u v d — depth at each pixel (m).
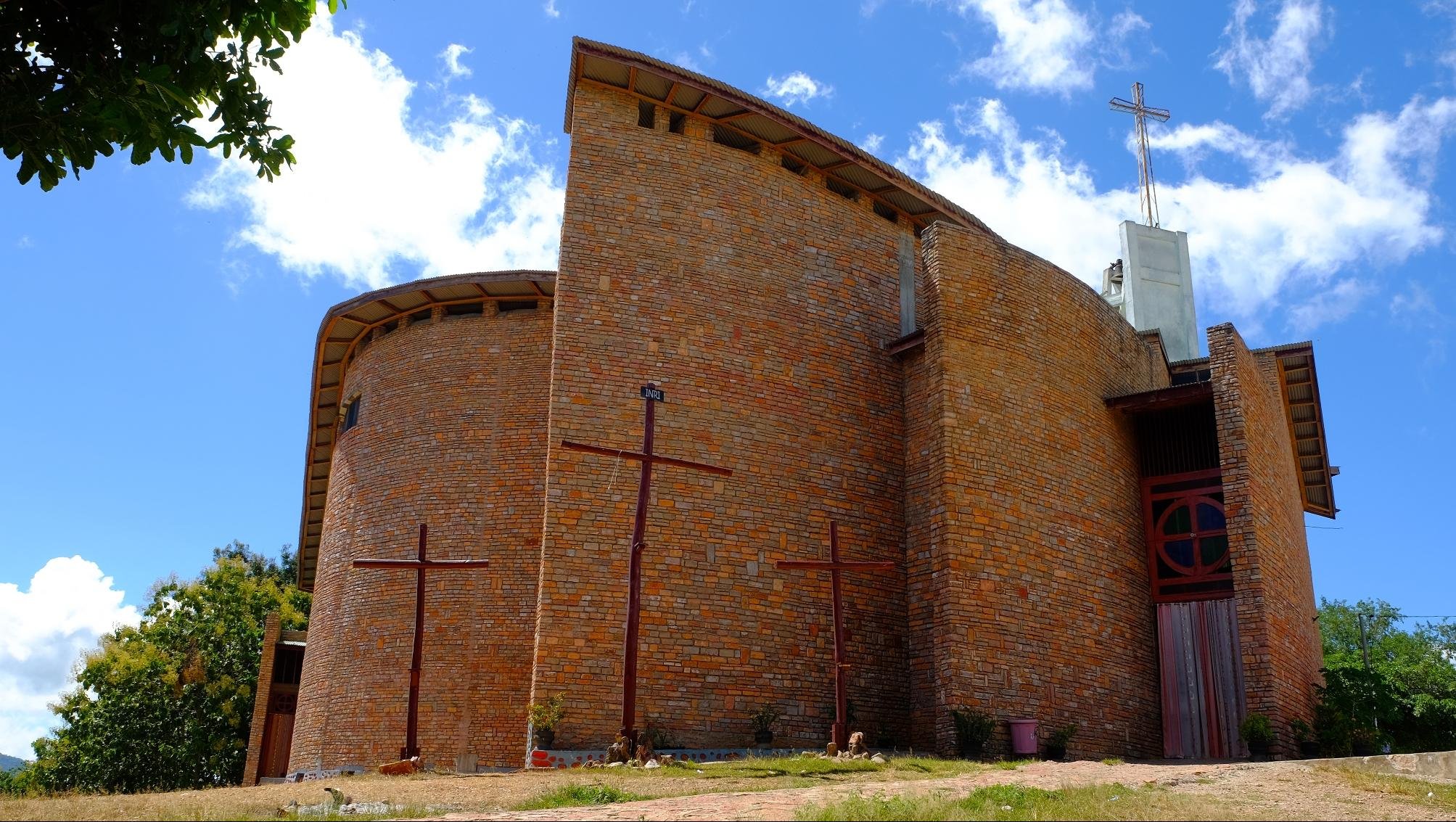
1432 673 44.56
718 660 20.98
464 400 26.92
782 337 23.62
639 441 21.66
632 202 23.02
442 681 24.55
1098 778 14.38
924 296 23.81
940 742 20.42
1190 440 26.34
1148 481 26.58
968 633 21.06
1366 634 54.34
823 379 23.89
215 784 36.97
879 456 24.06
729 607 21.38
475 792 14.15
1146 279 41.34
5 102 8.44
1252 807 11.71
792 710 21.38
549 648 20.02
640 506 18.62
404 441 27.38
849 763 16.86
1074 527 23.73
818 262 24.69
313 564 37.47
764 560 22.00
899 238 26.42
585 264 22.31
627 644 18.08
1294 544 27.03
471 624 24.86
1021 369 23.83
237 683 38.28
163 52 8.96
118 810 11.83
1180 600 25.27
